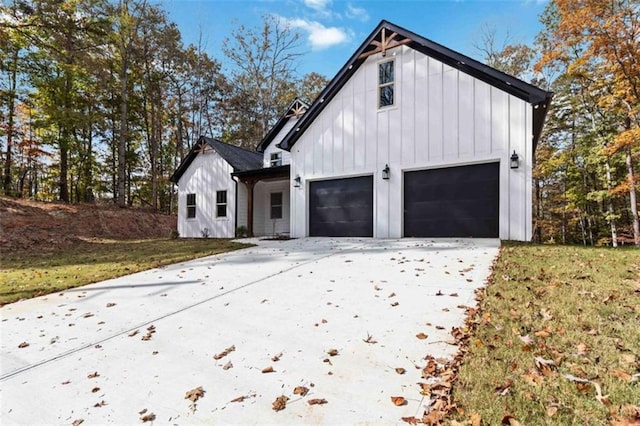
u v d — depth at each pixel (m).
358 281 5.11
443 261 6.05
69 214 15.34
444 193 9.46
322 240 10.36
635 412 1.92
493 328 3.10
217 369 2.82
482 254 6.46
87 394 2.58
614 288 3.96
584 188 18.08
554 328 2.99
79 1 14.36
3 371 2.98
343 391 2.37
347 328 3.44
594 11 10.64
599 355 2.53
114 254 9.75
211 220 15.68
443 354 2.76
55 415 2.34
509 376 2.33
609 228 18.81
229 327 3.70
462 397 2.15
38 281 6.39
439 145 9.45
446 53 9.24
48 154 20.47
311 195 11.84
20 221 13.19
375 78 10.53
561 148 18.78
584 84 14.45
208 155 15.99
